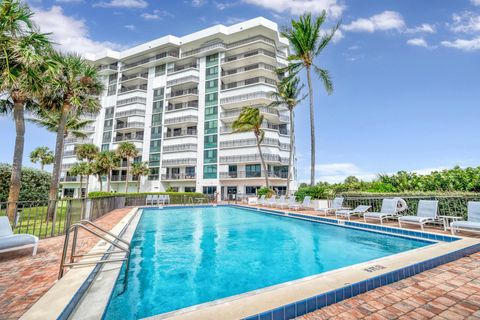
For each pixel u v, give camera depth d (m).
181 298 3.67
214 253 6.34
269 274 4.75
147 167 39.28
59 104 13.56
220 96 38.75
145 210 18.92
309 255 6.03
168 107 41.50
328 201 13.47
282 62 40.16
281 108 38.31
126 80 44.12
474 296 2.87
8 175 15.19
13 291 3.12
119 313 3.19
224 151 36.91
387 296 2.90
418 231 6.58
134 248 6.65
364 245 6.87
